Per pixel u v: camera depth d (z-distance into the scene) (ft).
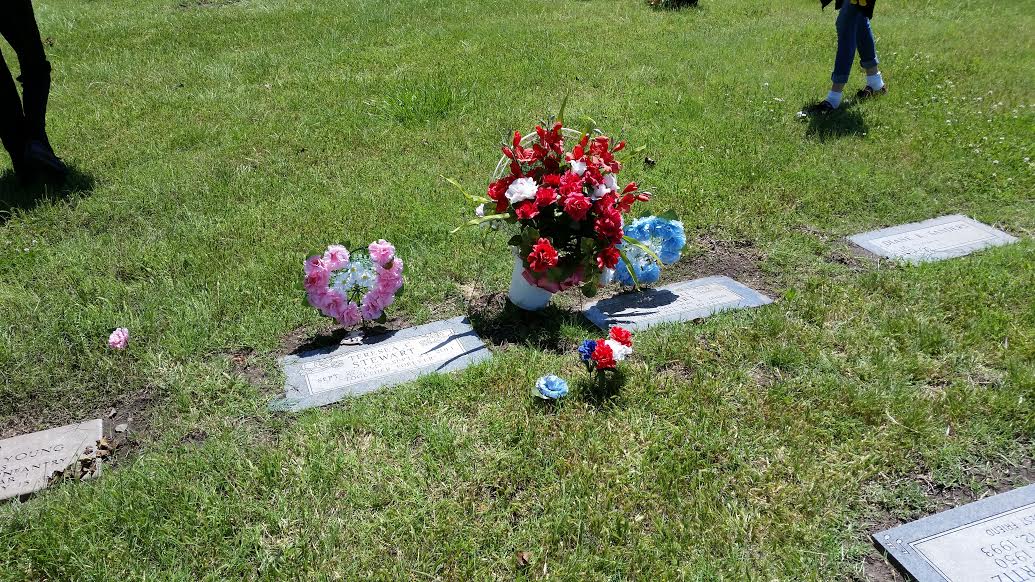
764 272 14.52
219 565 8.38
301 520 8.86
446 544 8.44
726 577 8.02
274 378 11.49
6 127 17.58
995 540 8.33
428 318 13.05
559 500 8.95
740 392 10.83
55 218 16.76
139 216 16.92
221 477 9.52
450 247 15.21
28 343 12.26
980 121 21.89
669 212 13.87
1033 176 18.15
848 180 18.15
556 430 10.12
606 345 10.53
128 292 13.73
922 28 33.40
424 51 30.17
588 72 26.99
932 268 14.03
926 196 17.43
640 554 8.28
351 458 9.67
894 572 8.14
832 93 22.91
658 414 10.44
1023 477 9.37
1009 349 11.69
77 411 11.04
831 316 12.73
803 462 9.54
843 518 8.77
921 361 11.41
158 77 27.58
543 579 8.04
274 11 37.88
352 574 8.14
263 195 17.80
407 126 22.34
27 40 17.46
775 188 17.84
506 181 12.30
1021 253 14.44
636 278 13.30
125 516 8.90
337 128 22.15
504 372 11.25
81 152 20.57
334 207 16.96
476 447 9.87
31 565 8.45
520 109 23.26
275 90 25.91
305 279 11.98
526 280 12.34
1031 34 32.40
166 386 11.34
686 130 21.53
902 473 9.43
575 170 11.88
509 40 31.42
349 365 11.71
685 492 9.16
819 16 35.83
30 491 9.53
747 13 36.60
